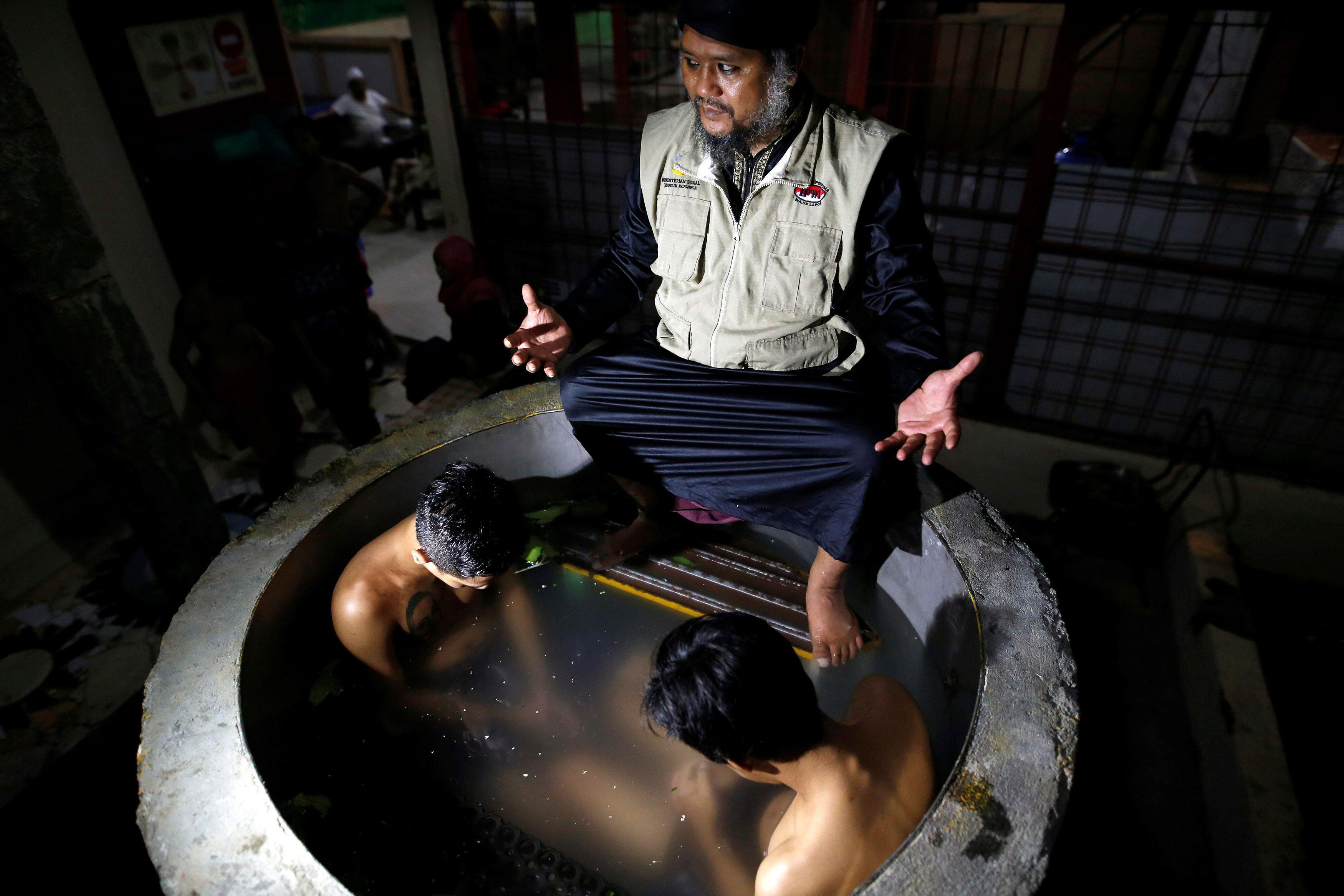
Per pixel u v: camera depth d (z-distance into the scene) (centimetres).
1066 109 373
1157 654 381
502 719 231
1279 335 390
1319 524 423
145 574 445
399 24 1295
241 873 152
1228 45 448
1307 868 259
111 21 430
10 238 286
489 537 215
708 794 209
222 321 447
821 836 162
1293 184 384
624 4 476
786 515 228
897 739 183
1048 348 444
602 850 199
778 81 179
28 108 280
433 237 865
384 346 646
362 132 906
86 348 319
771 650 164
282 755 208
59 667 407
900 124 461
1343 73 409
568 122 521
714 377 225
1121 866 295
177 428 365
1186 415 436
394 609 235
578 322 228
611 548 272
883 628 250
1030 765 161
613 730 227
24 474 445
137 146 456
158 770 168
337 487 244
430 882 193
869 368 231
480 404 279
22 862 278
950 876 144
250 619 202
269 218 522
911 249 199
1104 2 340
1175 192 376
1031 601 197
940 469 239
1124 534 404
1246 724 309
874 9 380
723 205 205
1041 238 411
